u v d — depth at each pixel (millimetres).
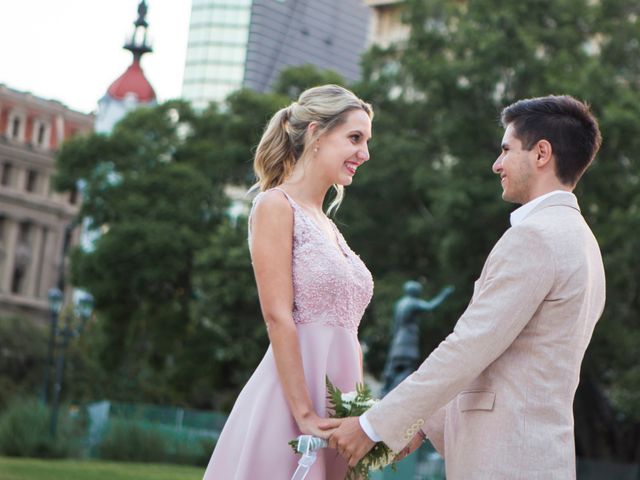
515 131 3543
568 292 3303
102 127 72938
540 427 3270
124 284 34906
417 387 3322
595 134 3533
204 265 31250
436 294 26609
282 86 36125
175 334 36344
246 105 35656
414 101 29500
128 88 73500
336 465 3723
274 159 3941
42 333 41000
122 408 27781
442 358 3309
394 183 28781
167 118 37469
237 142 35719
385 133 29266
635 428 27031
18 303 76312
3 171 77062
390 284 27594
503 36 26094
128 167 36781
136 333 37562
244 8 86750
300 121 3889
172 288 35562
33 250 78062
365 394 3572
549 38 27578
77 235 80125
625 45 28125
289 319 3658
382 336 26844
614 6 28359
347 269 3795
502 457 3270
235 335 31812
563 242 3332
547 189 3496
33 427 22438
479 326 3289
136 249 34062
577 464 23516
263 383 3715
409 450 3777
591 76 25156
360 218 28859
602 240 23828
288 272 3721
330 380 3725
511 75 26641
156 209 34875
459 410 3441
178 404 39938
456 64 26219
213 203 35719
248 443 3623
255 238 3754
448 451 3496
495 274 3344
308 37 97875
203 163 36750
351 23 103812
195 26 87625
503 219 24922
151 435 24516
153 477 16922
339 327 3773
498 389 3336
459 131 26312
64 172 36938
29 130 78562
